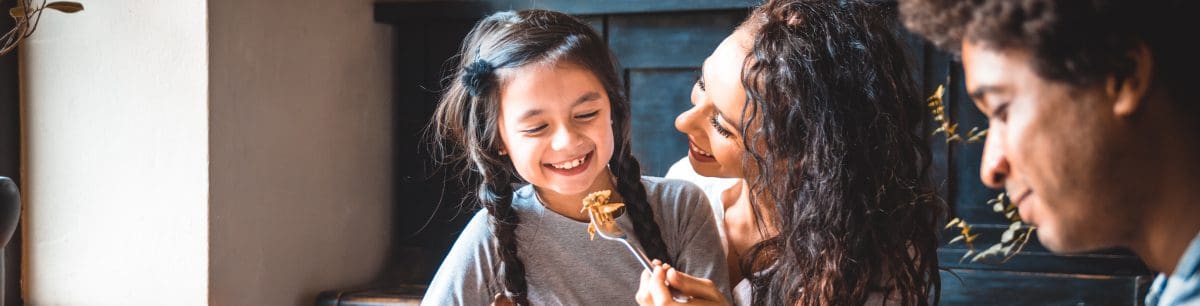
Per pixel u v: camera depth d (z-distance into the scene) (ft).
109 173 5.66
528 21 3.63
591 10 6.35
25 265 5.83
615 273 3.66
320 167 6.33
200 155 5.47
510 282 3.59
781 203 3.30
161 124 5.52
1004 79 1.55
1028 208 1.64
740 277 3.83
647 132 6.47
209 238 5.49
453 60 6.74
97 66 5.64
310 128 6.23
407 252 6.99
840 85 3.17
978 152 5.89
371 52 6.73
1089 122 1.50
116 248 5.68
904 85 3.35
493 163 3.63
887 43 3.34
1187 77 1.47
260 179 5.84
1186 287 1.50
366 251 6.82
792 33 3.21
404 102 6.93
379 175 6.91
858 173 3.18
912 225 3.32
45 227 5.78
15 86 5.72
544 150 3.40
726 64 3.36
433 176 6.88
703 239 3.71
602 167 3.49
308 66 6.18
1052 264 5.82
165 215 5.55
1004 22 1.49
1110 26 1.44
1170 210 1.54
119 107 5.61
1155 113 1.49
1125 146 1.51
